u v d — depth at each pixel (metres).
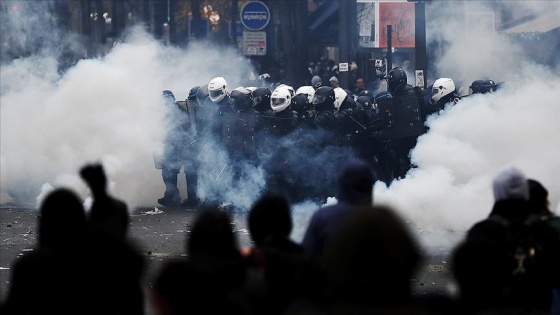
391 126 36.59
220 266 11.24
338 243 9.51
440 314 10.01
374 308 9.38
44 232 12.75
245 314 11.28
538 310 13.10
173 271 11.05
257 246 13.59
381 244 9.38
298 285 12.94
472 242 11.99
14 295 11.85
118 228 15.63
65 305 11.79
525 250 13.04
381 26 59.62
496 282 12.13
